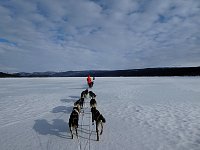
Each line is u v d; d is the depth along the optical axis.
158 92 20.38
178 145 6.71
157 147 6.55
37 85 32.06
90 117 10.20
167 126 8.66
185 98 16.08
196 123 9.05
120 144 6.80
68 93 20.03
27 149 6.55
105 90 22.59
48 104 13.77
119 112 11.27
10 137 7.60
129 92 20.52
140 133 7.85
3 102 14.77
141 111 11.47
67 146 6.70
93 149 6.43
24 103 14.23
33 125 8.98
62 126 8.82
